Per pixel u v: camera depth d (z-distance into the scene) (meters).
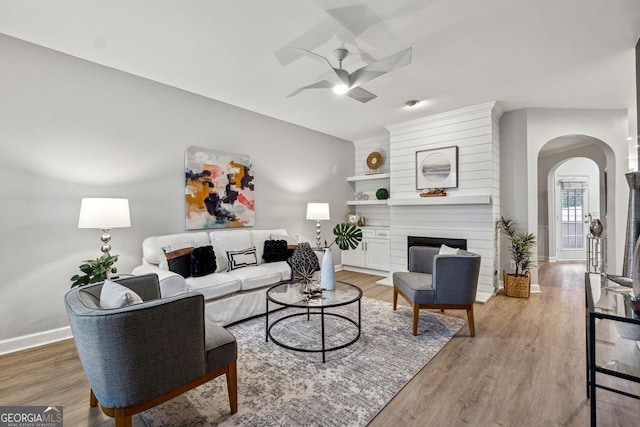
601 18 2.19
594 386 1.50
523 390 1.96
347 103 3.91
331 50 2.60
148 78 3.18
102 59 2.77
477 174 4.10
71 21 2.21
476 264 2.75
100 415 1.76
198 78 3.17
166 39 2.44
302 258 3.69
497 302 3.79
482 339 2.73
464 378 2.10
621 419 1.67
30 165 2.62
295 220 5.12
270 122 4.71
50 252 2.73
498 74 3.10
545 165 6.99
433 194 4.38
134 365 1.37
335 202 5.90
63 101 2.78
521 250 4.00
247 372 2.19
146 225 3.35
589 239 4.40
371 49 2.59
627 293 1.82
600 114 4.26
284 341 2.71
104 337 1.31
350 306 3.67
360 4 2.03
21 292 2.58
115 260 2.67
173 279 2.62
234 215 4.18
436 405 1.81
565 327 2.98
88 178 2.94
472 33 2.37
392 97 3.73
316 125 4.99
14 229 2.55
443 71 3.03
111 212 2.61
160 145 3.46
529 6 2.06
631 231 2.18
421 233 4.62
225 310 3.02
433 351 2.50
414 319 2.80
